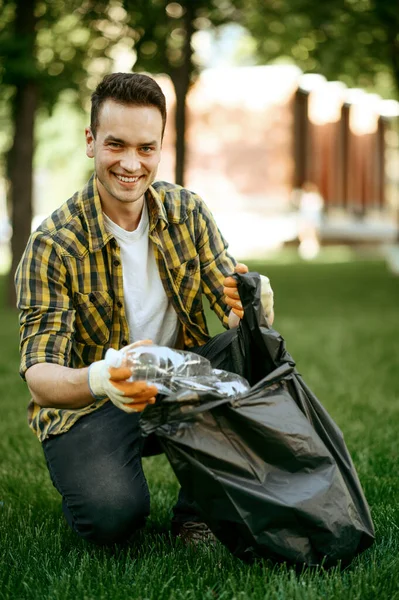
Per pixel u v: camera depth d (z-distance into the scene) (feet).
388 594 8.74
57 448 10.21
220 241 11.41
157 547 10.53
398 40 46.14
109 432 10.20
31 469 14.62
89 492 9.88
